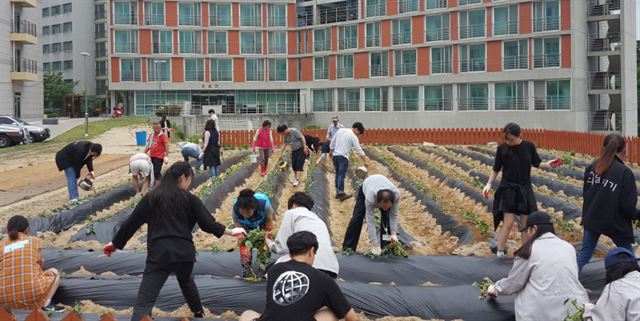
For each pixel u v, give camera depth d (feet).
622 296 18.61
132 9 200.13
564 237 37.73
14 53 158.40
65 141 119.65
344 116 191.83
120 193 53.83
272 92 203.62
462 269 29.55
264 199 27.94
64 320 20.06
